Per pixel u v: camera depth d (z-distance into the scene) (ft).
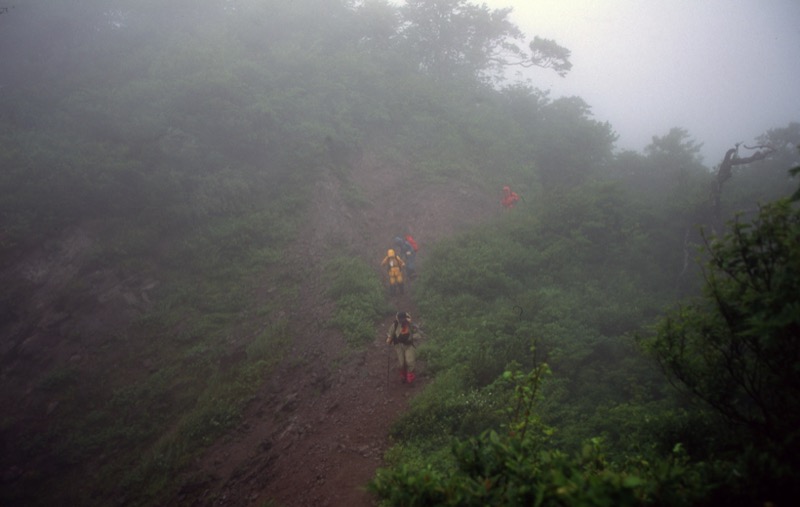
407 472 10.23
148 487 26.08
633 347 27.61
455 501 8.92
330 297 38.06
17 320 36.65
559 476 8.11
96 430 30.96
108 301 38.60
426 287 39.58
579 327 31.19
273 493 21.39
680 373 13.73
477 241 45.29
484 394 23.27
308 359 31.78
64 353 35.37
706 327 12.67
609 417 19.94
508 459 9.54
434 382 25.63
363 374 28.76
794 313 9.02
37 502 27.43
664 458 13.42
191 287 40.93
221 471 25.36
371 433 23.34
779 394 11.76
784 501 8.45
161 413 31.40
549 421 20.51
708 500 8.54
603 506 7.25
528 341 28.27
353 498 18.67
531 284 39.01
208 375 33.42
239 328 37.17
